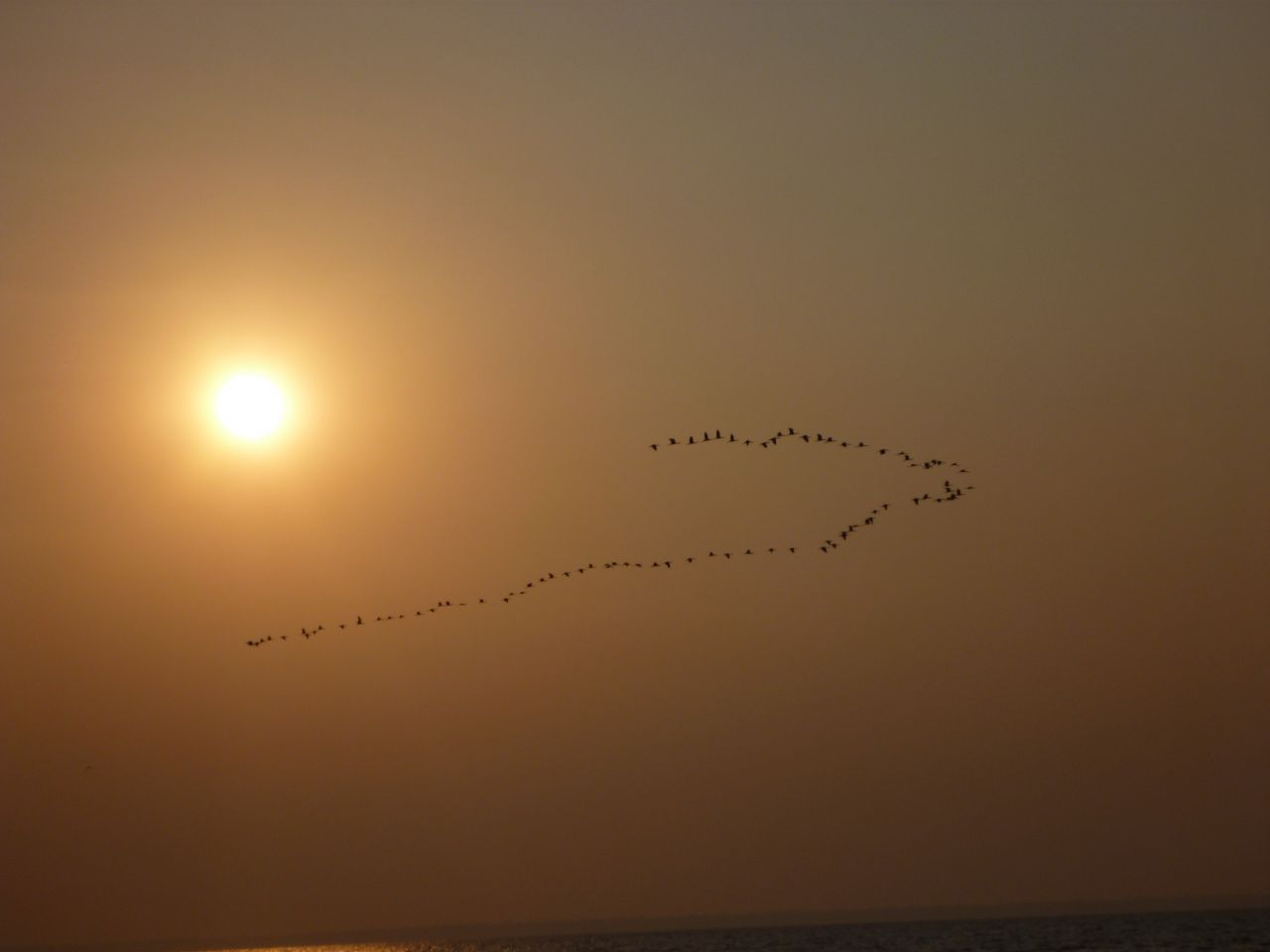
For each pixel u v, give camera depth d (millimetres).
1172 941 180875
